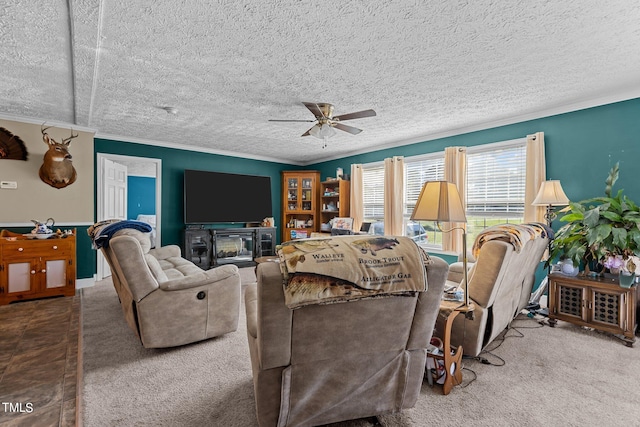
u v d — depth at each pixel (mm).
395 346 1435
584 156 3354
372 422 1578
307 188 6715
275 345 1266
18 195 3783
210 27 1997
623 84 2924
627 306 2490
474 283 2170
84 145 4234
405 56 2385
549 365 2162
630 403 1733
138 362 2205
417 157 4977
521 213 3871
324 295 1202
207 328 2516
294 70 2617
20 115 3734
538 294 3393
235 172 6320
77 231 4168
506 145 3967
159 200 5414
